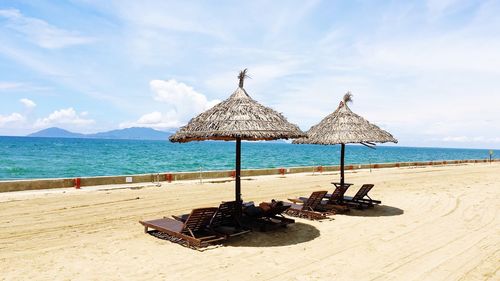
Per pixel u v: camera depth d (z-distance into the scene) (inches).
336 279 240.5
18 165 1508.4
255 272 251.9
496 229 379.9
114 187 658.8
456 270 259.3
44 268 253.1
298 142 488.4
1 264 260.1
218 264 267.7
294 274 248.8
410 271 256.5
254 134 319.6
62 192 590.9
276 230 371.2
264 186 731.4
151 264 265.4
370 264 270.7
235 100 360.2
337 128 462.9
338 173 1040.8
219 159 2268.7
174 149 4082.2
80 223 389.4
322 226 391.9
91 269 252.7
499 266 268.4
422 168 1305.4
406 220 422.9
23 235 339.0
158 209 471.8
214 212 319.9
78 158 2055.9
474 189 689.6
